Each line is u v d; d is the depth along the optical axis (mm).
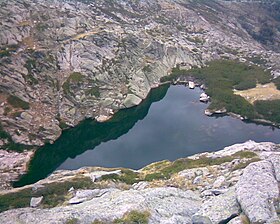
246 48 194500
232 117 114562
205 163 60469
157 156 89312
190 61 158750
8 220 36250
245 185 35844
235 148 70750
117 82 126875
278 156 41281
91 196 47844
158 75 144375
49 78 114375
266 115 112000
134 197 39031
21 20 122875
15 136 95062
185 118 113875
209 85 136500
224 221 32938
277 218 30906
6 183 78938
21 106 102750
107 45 134375
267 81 135500
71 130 105375
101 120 111562
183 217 34500
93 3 179000
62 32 128750
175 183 50625
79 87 117000
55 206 48062
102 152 92688
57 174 67375
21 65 110562
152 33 167375
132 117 114750
